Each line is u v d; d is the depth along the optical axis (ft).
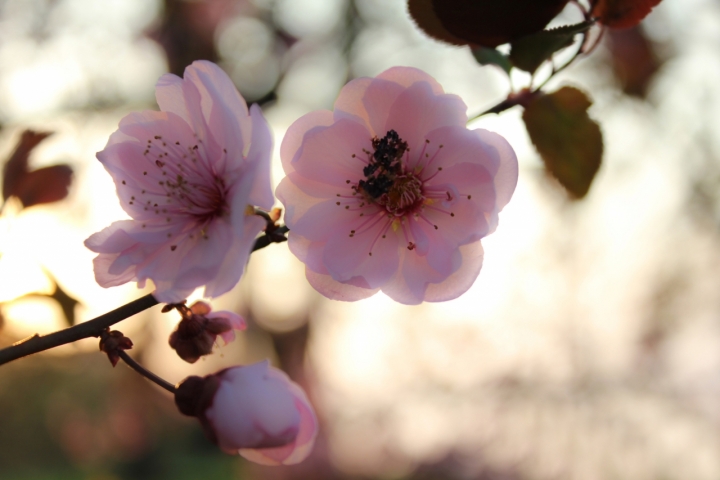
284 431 0.62
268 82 1.71
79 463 3.13
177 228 0.63
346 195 0.64
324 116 0.64
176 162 0.64
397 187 0.64
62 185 0.76
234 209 0.60
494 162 0.62
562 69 0.68
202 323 0.64
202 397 0.62
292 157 0.64
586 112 0.68
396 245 0.65
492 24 0.65
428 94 0.63
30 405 3.73
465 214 0.63
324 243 0.64
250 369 0.63
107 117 1.49
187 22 1.69
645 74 1.50
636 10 0.66
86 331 0.62
